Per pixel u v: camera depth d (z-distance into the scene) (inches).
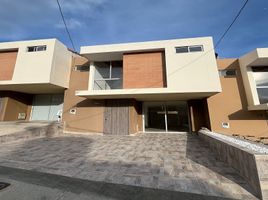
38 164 182.5
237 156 154.5
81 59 499.8
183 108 453.1
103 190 123.0
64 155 221.3
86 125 443.5
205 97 413.4
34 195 115.1
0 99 498.9
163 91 354.6
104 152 239.1
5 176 147.3
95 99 449.7
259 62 380.2
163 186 129.6
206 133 299.1
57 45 447.5
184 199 110.8
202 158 207.0
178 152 238.5
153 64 392.8
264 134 383.9
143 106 470.6
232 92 412.8
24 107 544.1
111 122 424.5
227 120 399.9
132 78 392.8
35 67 424.5
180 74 358.0
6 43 455.5
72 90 482.0
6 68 453.7
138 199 111.3
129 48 394.0
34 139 341.1
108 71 450.3
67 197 113.2
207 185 130.9
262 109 370.6
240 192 119.9
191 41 370.9
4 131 333.1
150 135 406.3
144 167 174.2
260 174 115.0
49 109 548.1
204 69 351.9
